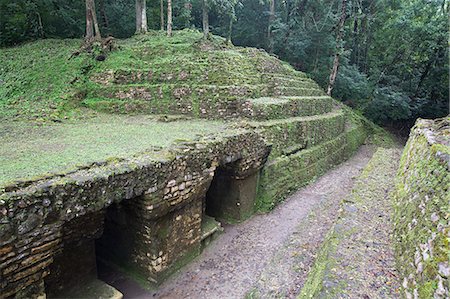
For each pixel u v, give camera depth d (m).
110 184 4.64
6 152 5.78
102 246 6.55
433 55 21.64
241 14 23.20
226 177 8.48
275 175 9.78
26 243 3.79
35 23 17.69
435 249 3.05
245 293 5.72
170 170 5.60
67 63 13.24
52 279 4.75
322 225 7.85
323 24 20.70
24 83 12.56
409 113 21.19
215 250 7.20
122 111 11.59
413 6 21.34
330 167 14.41
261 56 14.62
